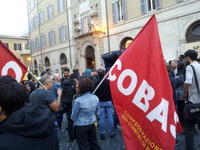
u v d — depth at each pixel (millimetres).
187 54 4207
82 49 21922
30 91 6090
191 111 3738
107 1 18828
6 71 3168
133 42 2719
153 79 2572
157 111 2514
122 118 2576
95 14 19781
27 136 1348
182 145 4742
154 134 2492
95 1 19953
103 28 19266
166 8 14633
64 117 8359
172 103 2574
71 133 5461
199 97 4070
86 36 20875
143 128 2547
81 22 22234
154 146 2486
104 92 5320
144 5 15977
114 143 5148
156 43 2623
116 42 18344
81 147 3879
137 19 16516
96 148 4031
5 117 1401
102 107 5457
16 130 1318
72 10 23594
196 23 13273
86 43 21250
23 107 1425
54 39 27578
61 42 26000
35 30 33094
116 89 2645
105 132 5961
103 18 19312
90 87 3963
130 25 17078
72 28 23844
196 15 13109
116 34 18328
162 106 2527
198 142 4707
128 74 2658
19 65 3270
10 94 1364
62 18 25484
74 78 6047
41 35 30953
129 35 17219
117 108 2607
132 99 2611
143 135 2533
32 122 1340
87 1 21094
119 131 6027
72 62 24250
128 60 2688
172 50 14539
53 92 5156
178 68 5805
